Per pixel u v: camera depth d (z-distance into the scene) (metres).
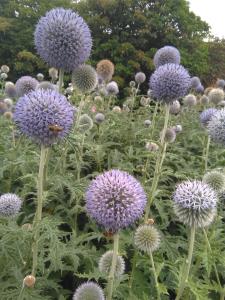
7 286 0.24
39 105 0.22
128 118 0.61
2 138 0.42
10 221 0.26
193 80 0.83
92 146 0.42
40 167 0.24
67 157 0.43
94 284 0.23
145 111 0.67
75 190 0.27
